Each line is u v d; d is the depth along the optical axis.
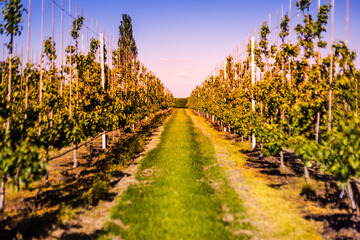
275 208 5.64
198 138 17.03
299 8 7.23
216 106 21.72
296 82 7.70
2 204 5.15
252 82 11.74
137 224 4.86
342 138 4.30
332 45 5.44
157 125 26.05
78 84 9.77
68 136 7.10
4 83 5.80
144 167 9.36
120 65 16.16
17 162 4.16
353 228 4.50
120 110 14.10
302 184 6.80
